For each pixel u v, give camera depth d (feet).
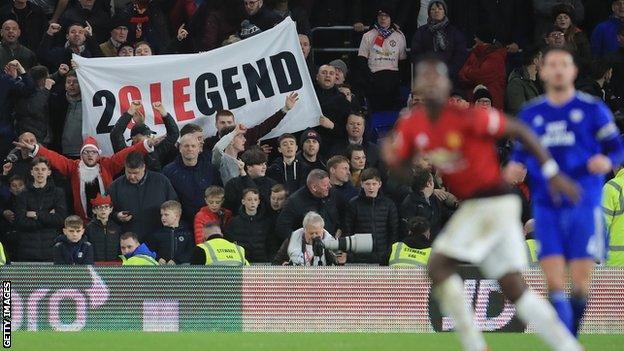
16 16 211.82
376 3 226.17
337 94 196.44
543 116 103.19
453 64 210.59
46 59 202.69
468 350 90.63
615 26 215.51
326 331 142.10
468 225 89.51
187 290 142.61
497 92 206.80
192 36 212.02
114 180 176.24
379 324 141.90
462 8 223.51
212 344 123.95
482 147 88.84
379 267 142.51
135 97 190.90
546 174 88.07
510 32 222.69
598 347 124.98
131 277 142.82
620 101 204.44
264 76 193.26
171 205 166.09
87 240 159.53
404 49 217.15
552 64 102.27
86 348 120.16
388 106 217.56
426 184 171.94
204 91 192.13
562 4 209.97
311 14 226.38
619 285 142.00
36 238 172.35
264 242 168.25
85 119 189.88
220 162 178.29
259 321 142.41
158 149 181.57
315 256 148.36
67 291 142.51
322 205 167.84
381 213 169.37
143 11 211.00
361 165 181.47
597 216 102.83
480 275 140.26
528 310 90.53
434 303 142.10
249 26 202.49
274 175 182.19
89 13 212.64
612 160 102.06
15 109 192.54
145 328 142.51
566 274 140.36
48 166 173.06
